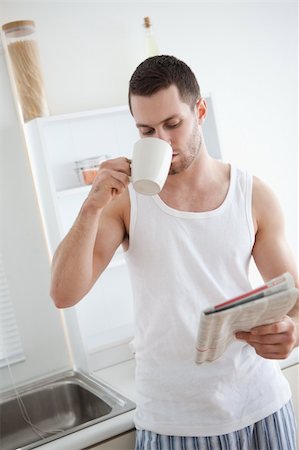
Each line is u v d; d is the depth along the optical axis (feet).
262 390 4.56
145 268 4.44
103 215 4.51
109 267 6.92
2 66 6.84
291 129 8.68
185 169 4.23
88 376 6.99
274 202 4.70
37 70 6.63
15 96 6.92
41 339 7.29
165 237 4.40
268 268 4.61
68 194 6.69
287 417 4.66
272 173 8.58
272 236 4.64
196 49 7.89
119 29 7.38
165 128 4.03
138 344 4.63
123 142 7.43
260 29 8.32
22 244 7.11
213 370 4.41
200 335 3.31
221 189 4.57
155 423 4.45
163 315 4.39
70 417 6.95
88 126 7.20
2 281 7.04
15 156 7.00
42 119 6.56
